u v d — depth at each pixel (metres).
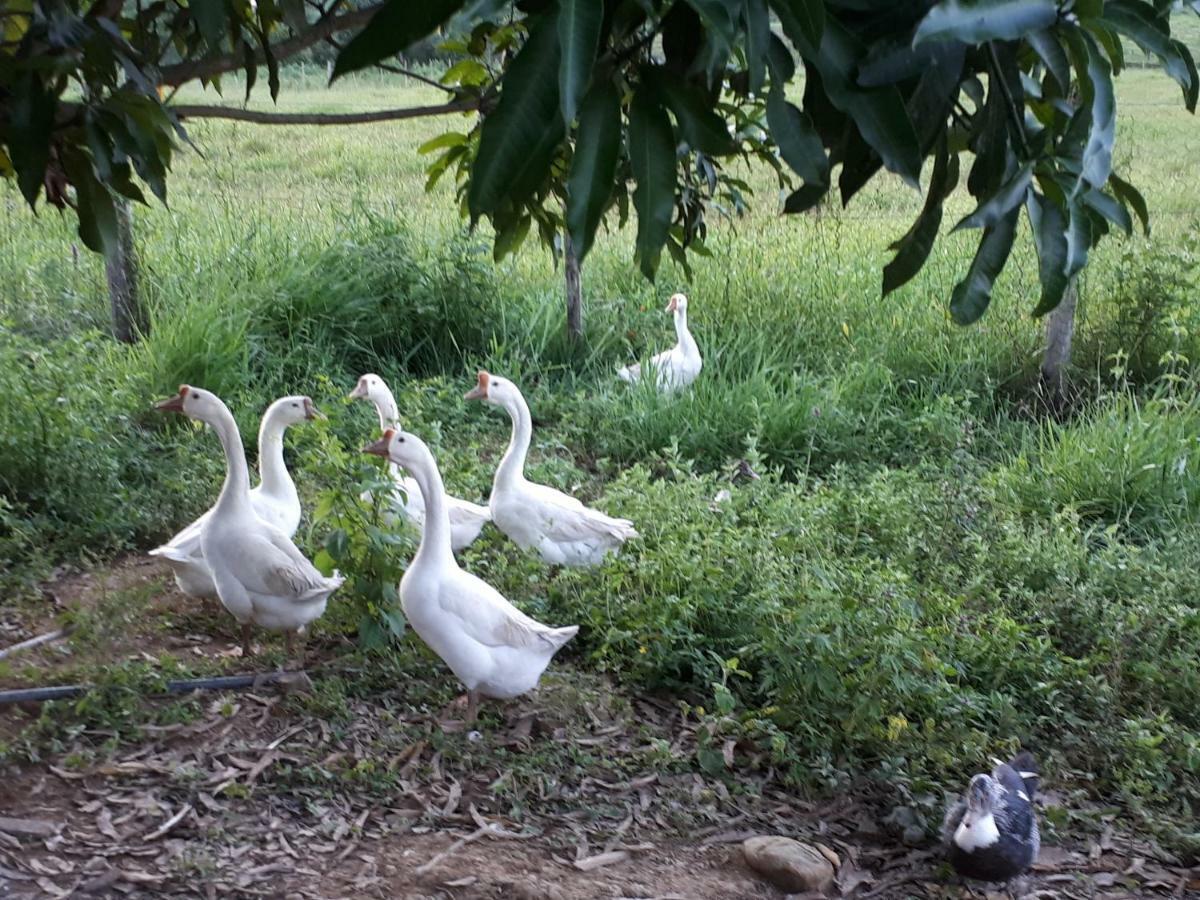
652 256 2.11
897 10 2.25
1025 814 4.38
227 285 9.34
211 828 4.22
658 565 6.01
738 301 10.93
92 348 8.50
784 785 4.94
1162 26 2.28
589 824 4.55
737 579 5.87
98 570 6.23
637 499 7.04
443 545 4.88
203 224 11.47
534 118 1.92
